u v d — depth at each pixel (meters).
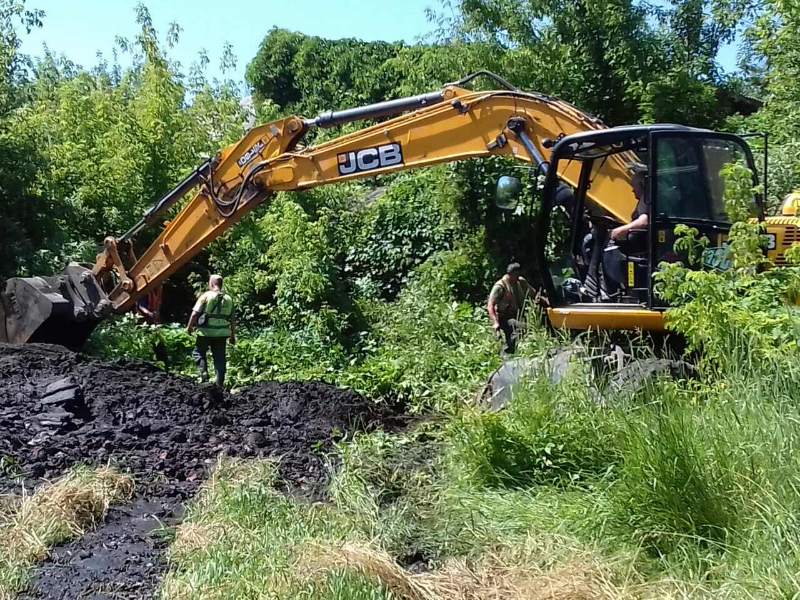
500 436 6.61
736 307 6.70
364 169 10.32
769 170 13.05
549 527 5.70
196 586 5.19
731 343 6.40
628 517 5.50
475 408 7.54
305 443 8.45
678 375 7.00
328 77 35.22
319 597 4.86
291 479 7.45
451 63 17.33
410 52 18.91
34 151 16.05
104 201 17.47
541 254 8.73
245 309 16.69
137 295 11.70
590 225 8.85
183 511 6.79
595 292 8.71
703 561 5.05
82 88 20.20
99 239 17.44
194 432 8.58
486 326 13.17
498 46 17.52
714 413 5.80
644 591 4.87
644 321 7.91
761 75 20.00
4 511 6.46
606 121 17.94
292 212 16.59
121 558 5.91
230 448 8.20
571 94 17.61
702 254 7.77
